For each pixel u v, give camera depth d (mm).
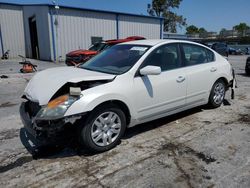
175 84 4238
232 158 3301
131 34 23875
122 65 3891
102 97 3287
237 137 3969
